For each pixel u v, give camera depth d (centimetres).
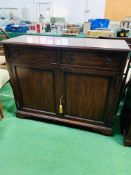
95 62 131
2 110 185
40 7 413
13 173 126
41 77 154
